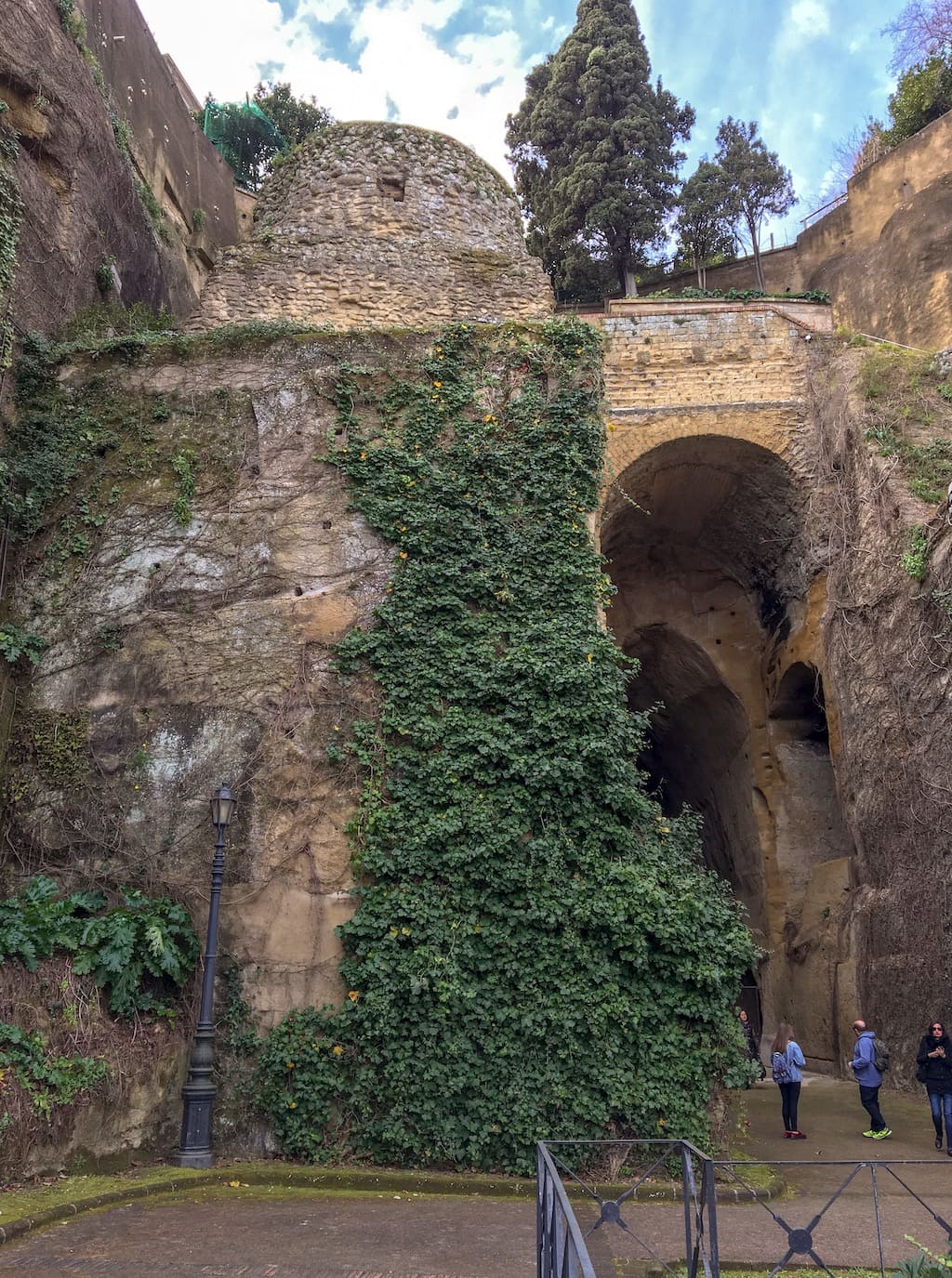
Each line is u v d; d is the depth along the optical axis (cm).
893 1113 1165
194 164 2302
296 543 1096
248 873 966
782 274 3173
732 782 1978
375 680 1033
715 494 1712
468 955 912
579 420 1171
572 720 1005
